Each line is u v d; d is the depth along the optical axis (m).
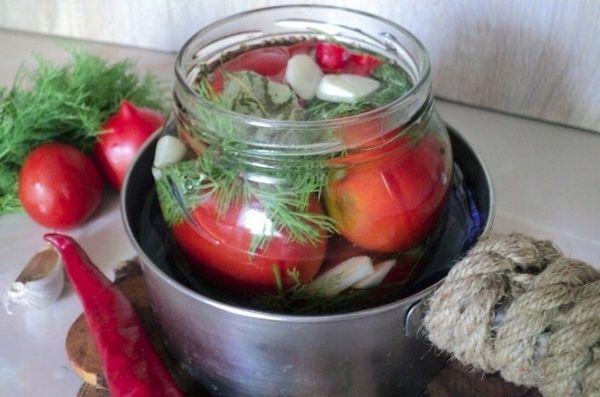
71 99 0.47
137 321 0.37
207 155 0.32
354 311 0.32
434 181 0.33
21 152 0.46
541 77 0.48
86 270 0.39
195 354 0.34
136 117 0.45
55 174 0.43
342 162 0.31
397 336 0.32
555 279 0.29
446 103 0.52
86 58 0.50
